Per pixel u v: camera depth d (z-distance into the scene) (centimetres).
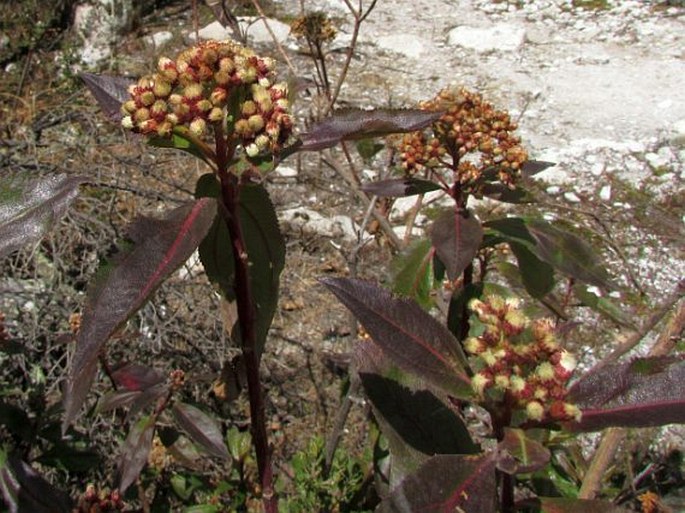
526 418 128
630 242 485
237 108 130
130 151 504
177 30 743
